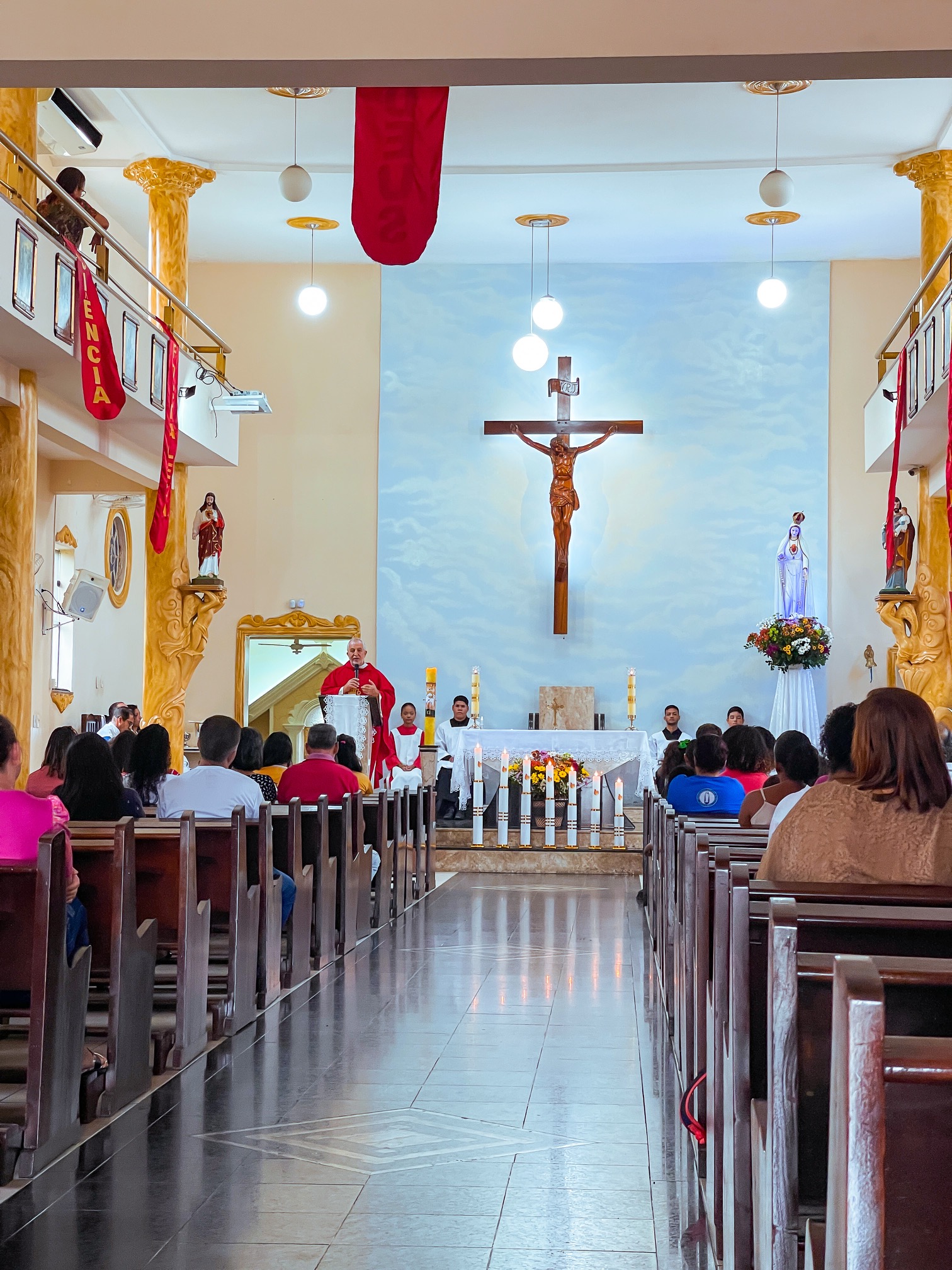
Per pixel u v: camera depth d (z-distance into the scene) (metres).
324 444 18.95
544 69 5.48
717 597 18.47
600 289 18.89
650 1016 6.69
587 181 15.93
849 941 2.70
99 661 15.85
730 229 17.52
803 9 5.30
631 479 18.66
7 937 4.19
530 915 10.75
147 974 5.13
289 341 19.08
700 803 7.99
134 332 11.16
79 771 5.86
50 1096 4.20
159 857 5.57
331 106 13.75
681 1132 4.68
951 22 5.25
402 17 5.39
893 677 17.95
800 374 18.58
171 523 14.30
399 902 10.74
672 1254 3.53
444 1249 3.55
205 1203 3.87
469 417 18.88
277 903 6.99
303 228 17.66
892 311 18.56
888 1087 1.67
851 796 3.39
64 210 9.85
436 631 18.70
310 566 18.81
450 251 18.55
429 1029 6.32
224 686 18.70
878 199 16.36
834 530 18.36
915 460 13.69
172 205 15.02
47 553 13.91
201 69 5.49
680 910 5.71
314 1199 3.92
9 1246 3.52
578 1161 4.34
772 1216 2.22
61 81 5.63
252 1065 5.55
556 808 15.14
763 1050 3.08
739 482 18.53
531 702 18.55
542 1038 6.15
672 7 5.34
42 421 10.79
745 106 13.80
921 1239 1.67
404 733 16.92
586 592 18.62
